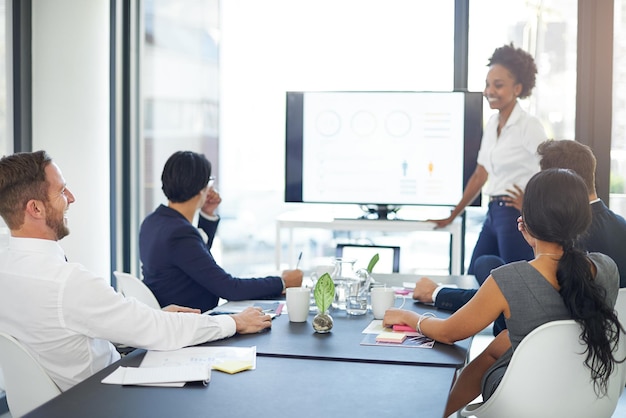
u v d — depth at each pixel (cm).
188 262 306
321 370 194
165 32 527
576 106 468
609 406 218
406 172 520
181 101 530
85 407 162
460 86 516
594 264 219
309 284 331
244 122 541
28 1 454
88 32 475
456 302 276
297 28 536
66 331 204
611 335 207
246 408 162
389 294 260
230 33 538
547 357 204
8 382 207
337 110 525
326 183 530
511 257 461
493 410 214
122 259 521
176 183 314
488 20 505
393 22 527
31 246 209
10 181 207
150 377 182
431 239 539
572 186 210
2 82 438
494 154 468
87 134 480
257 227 551
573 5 473
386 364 201
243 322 236
